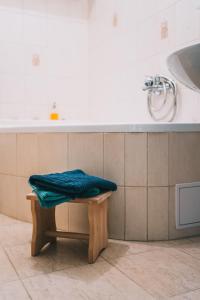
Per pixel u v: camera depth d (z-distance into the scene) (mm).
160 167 1429
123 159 1435
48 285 1008
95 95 2805
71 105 2859
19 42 2633
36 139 1687
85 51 2896
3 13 2566
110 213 1466
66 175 1295
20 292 962
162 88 1970
